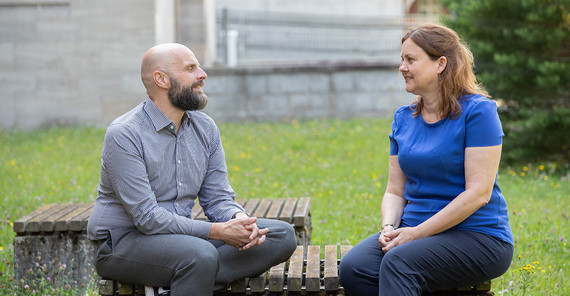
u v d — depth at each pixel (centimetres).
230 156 983
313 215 625
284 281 353
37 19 1418
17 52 1423
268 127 1325
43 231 443
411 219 334
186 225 327
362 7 2564
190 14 1603
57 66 1427
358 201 685
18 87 1427
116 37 1420
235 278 333
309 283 325
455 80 322
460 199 311
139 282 326
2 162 938
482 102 316
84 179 809
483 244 313
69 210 475
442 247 308
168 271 319
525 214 596
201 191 361
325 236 550
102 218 338
